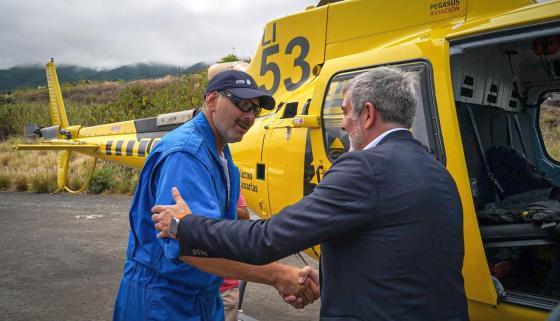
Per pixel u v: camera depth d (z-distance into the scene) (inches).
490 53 127.1
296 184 130.9
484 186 114.0
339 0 149.0
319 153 123.7
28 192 468.1
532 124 153.6
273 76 156.4
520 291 98.0
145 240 75.9
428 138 100.7
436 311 56.4
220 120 76.1
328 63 127.6
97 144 266.1
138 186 78.5
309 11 146.6
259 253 59.3
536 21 90.9
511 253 104.7
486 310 95.0
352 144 67.4
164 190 69.8
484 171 116.3
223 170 79.0
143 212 76.2
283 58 153.3
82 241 265.3
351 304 58.4
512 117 142.6
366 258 57.5
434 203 58.1
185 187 69.5
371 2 132.8
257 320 145.1
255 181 147.5
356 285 58.1
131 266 78.7
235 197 84.7
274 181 138.9
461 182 95.0
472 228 93.6
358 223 57.2
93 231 289.3
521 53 131.0
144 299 75.2
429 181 59.0
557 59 133.6
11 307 170.7
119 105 785.6
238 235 60.6
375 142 63.5
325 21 142.5
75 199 411.2
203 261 68.7
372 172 57.9
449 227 59.1
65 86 1859.0
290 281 74.8
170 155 71.9
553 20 89.4
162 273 74.0
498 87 134.9
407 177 58.1
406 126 64.6
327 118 122.5
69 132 301.3
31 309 168.9
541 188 121.0
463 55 118.1
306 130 129.3
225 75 76.6
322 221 57.3
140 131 246.5
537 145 154.2
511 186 118.0
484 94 129.2
